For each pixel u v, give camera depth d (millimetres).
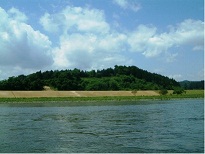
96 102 109625
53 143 27953
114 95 140875
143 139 29500
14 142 28609
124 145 26625
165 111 63844
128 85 198000
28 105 92625
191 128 36844
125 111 64688
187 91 179250
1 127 39594
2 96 124812
